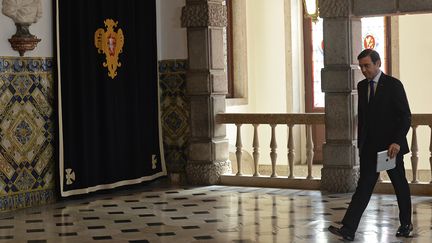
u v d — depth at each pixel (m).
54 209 9.80
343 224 7.39
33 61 9.98
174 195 10.85
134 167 11.56
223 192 11.03
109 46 11.05
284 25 16.05
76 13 10.48
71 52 10.45
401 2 10.32
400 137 7.26
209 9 11.65
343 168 10.70
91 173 10.78
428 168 15.01
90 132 10.73
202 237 7.93
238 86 15.97
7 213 9.52
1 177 9.55
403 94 7.33
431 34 15.16
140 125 11.74
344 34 10.59
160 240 7.82
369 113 7.35
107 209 9.77
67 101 10.37
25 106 9.88
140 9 11.73
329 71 10.69
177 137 12.10
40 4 9.88
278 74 16.14
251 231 8.19
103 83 10.95
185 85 11.98
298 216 9.01
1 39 9.52
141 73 11.77
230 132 15.22
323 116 10.97
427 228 8.12
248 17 16.30
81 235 8.16
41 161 10.14
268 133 16.25
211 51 11.73
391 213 9.02
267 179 11.45
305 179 11.13
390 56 15.59
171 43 12.09
